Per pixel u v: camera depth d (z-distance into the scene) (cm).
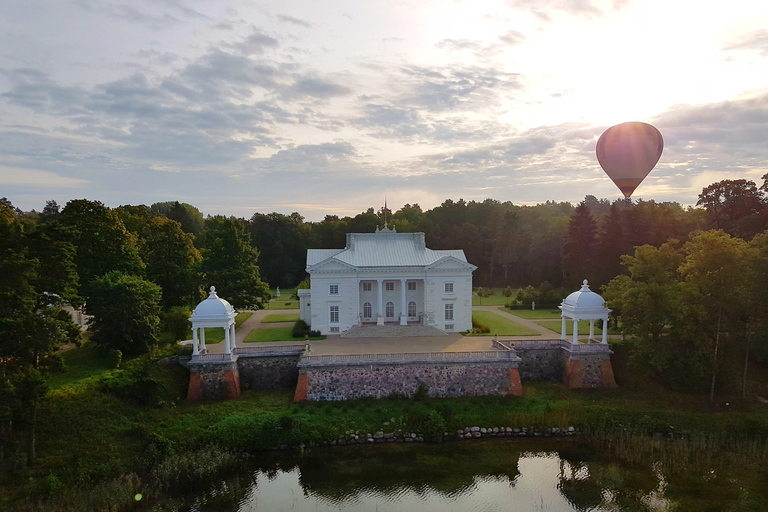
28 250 4322
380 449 4781
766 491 3972
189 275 7631
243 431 4822
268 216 14900
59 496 3741
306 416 5125
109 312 5588
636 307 5678
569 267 9869
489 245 13912
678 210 13212
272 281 14588
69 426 4403
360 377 5556
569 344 6016
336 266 7038
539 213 16375
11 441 3981
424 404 5419
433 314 7219
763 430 4919
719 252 5400
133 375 5222
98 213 6656
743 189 8594
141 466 4266
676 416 5188
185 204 16938
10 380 3956
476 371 5672
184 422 4916
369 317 7419
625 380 5912
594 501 3881
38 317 4106
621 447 4703
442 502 3909
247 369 5844
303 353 5697
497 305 10125
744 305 5369
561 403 5475
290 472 4388
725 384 5684
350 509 3825
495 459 4588
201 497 3978
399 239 7700
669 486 4078
